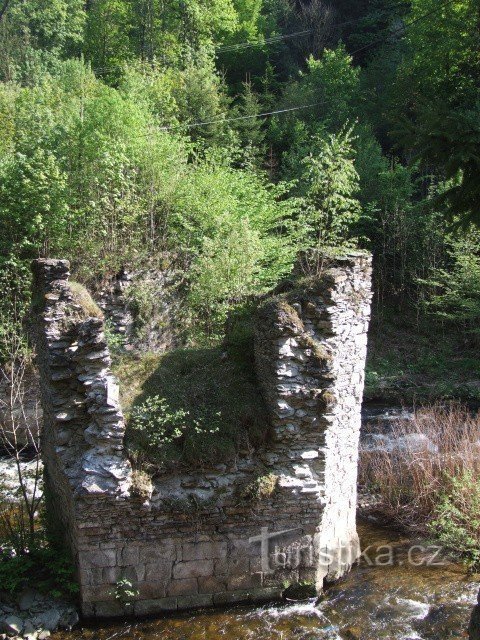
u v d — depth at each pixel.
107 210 16.47
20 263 14.92
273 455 7.18
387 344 21.98
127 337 14.77
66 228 16.03
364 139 24.88
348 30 34.06
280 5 36.12
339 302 7.58
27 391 12.94
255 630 6.99
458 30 18.22
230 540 7.23
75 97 21.36
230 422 7.18
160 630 6.93
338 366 7.67
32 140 17.22
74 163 16.91
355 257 8.02
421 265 22.67
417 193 25.09
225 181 17.41
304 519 7.36
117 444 6.80
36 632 6.79
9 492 10.65
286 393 7.01
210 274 14.95
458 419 12.44
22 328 12.98
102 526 6.86
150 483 6.85
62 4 33.00
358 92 28.16
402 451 12.13
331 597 7.76
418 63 25.11
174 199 17.33
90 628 6.96
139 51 31.47
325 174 17.78
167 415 7.07
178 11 32.50
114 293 15.07
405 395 18.22
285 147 27.30
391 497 10.83
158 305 15.61
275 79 33.03
